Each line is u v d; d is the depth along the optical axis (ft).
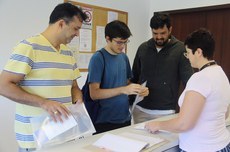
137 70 7.82
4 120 8.39
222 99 4.22
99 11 11.02
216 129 4.29
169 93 7.08
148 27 13.39
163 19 6.73
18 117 4.83
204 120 4.20
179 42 7.09
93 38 10.97
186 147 4.39
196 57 4.42
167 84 7.04
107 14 11.37
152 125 4.87
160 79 7.11
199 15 11.79
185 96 4.16
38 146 4.07
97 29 11.07
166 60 7.02
